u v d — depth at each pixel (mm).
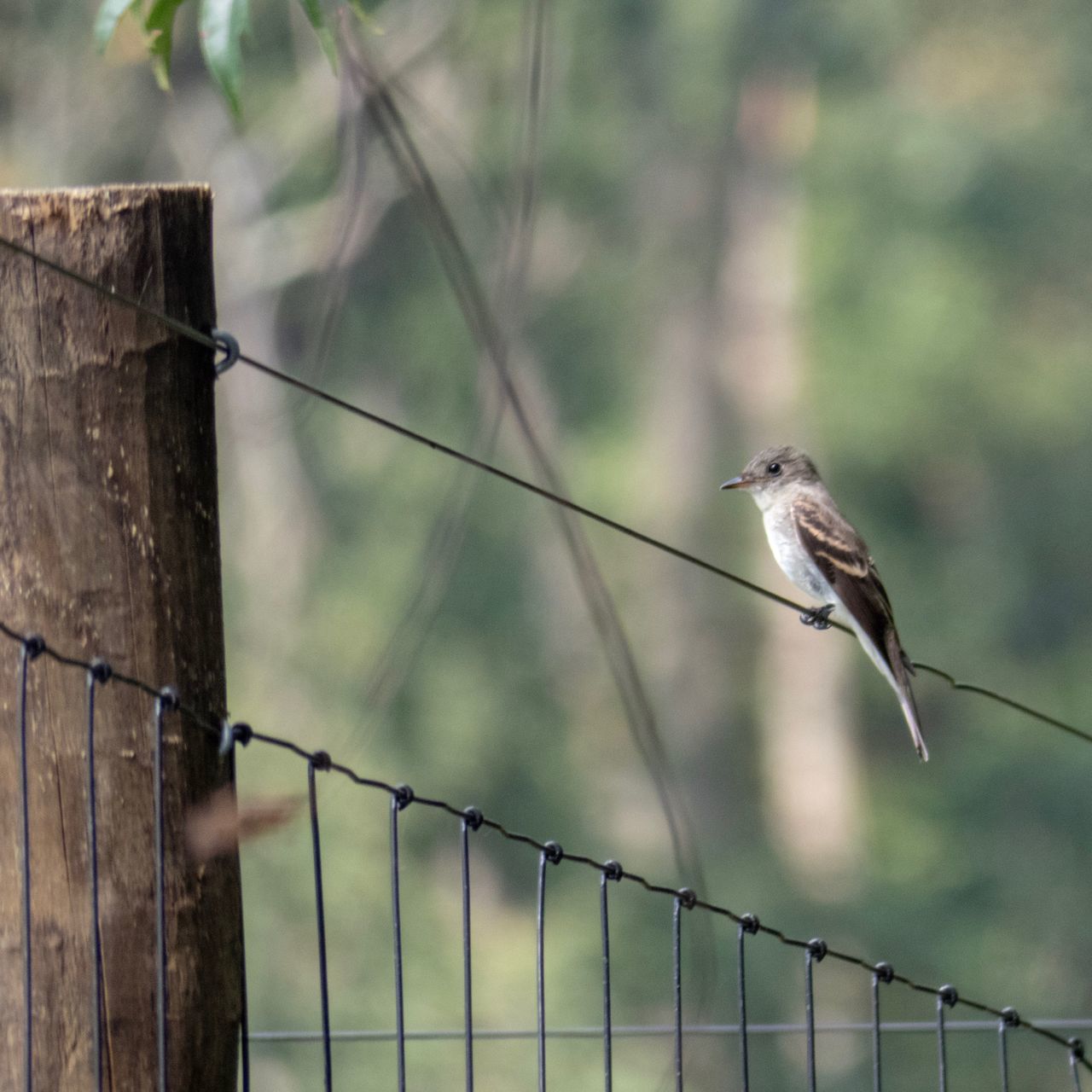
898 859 21906
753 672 23609
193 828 3633
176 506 3643
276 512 19625
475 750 19328
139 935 3604
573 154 22875
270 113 19641
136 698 3596
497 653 20484
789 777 23406
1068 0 23234
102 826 3588
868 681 24219
